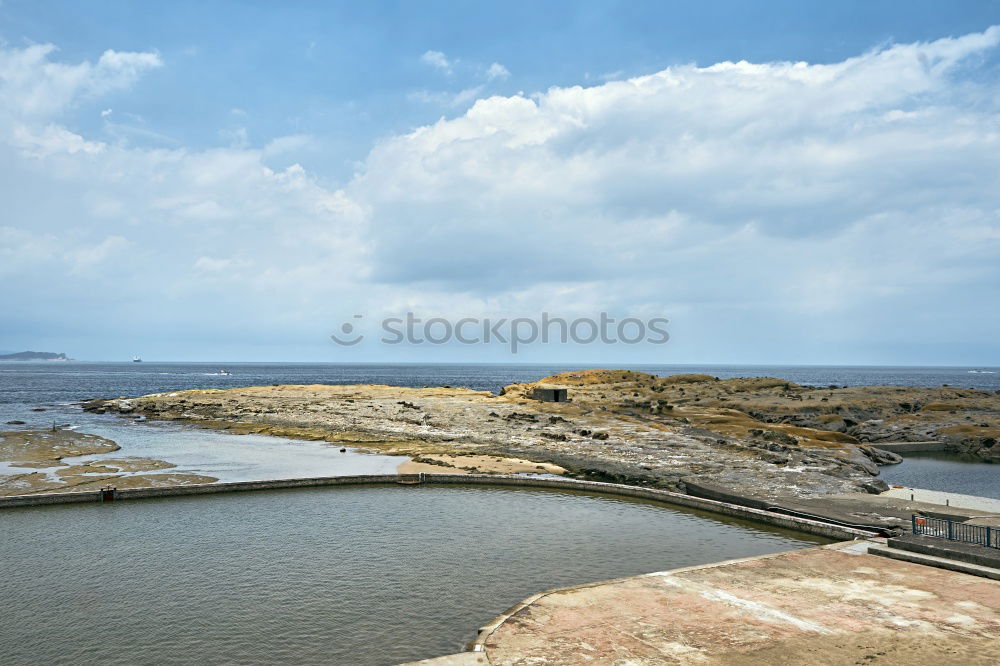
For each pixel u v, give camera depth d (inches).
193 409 3233.3
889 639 623.2
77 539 1069.1
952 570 840.3
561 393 3216.0
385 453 2010.3
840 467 1809.8
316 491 1465.3
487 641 619.5
